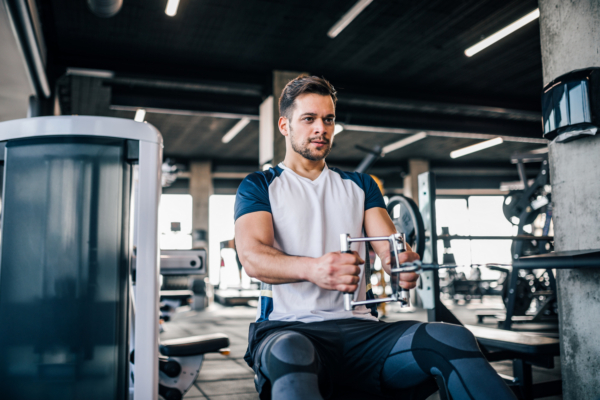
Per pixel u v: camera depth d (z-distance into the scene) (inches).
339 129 319.9
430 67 264.5
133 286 53.6
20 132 45.4
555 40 78.2
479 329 85.4
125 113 328.2
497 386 28.3
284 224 39.0
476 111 326.0
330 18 207.5
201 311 340.2
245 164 476.7
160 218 47.3
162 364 70.6
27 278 43.8
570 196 73.8
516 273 153.2
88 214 44.9
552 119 72.4
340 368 34.4
